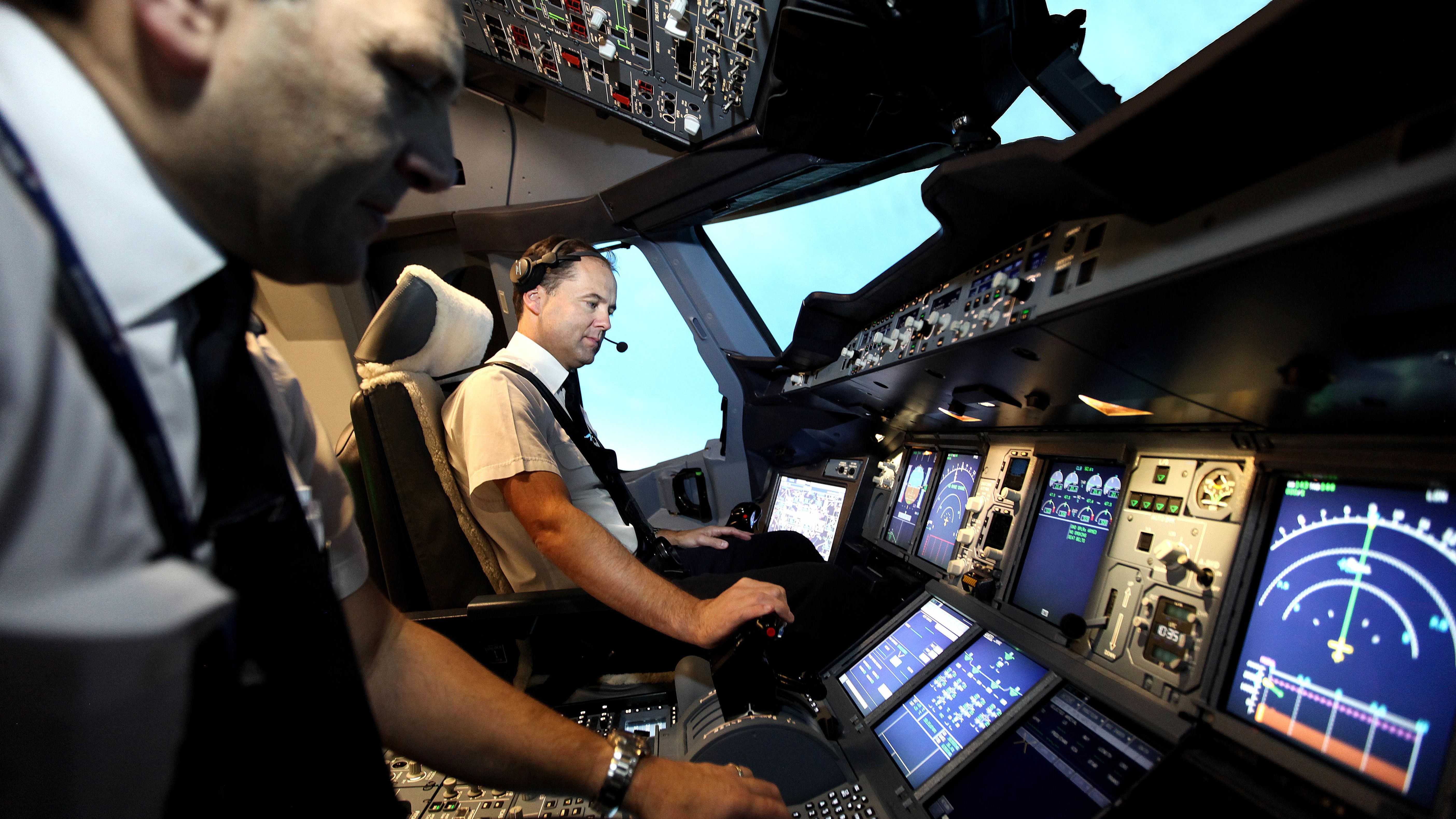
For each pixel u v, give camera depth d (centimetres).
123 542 32
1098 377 113
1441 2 41
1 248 26
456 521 163
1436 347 65
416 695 73
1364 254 55
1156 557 121
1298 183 58
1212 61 54
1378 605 87
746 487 345
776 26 219
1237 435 115
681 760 118
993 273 119
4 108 32
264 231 39
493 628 147
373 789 55
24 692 30
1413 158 48
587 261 191
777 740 117
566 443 181
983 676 137
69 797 33
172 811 39
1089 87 202
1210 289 70
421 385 165
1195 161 66
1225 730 97
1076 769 106
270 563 48
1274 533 106
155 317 38
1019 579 157
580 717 140
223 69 31
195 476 41
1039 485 167
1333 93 52
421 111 39
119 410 32
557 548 139
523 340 188
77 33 32
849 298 169
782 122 246
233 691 44
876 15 183
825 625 174
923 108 223
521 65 296
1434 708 77
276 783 47
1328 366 78
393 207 43
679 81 266
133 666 31
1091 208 90
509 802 112
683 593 135
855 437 277
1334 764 84
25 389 27
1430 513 85
